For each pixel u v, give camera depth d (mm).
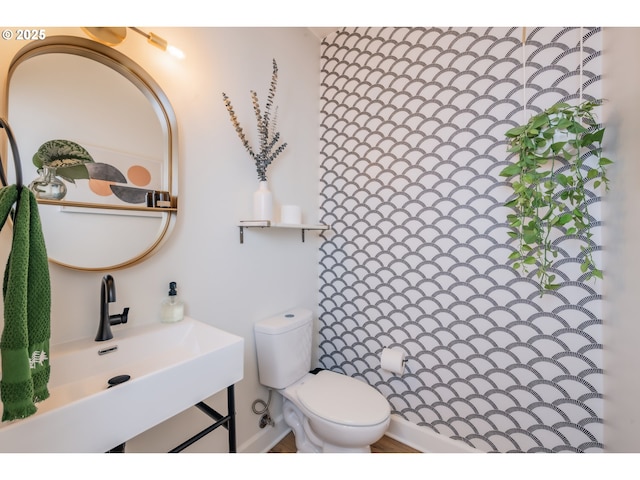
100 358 817
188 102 1126
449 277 1400
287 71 1633
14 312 557
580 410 1106
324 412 1165
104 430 610
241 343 919
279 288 1598
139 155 979
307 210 1805
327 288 1877
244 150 1362
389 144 1590
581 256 1097
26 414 539
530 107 1188
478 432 1334
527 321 1212
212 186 1224
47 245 794
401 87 1542
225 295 1293
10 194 588
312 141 1838
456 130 1369
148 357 928
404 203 1538
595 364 1074
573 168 1045
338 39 1811
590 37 1063
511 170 1093
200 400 799
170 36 1065
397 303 1574
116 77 931
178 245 1104
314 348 1876
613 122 956
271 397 1536
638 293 816
